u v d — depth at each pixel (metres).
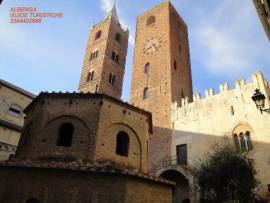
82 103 20.50
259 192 28.77
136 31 63.44
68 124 20.00
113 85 58.72
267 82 36.75
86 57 63.72
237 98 37.00
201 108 40.28
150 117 23.66
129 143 20.72
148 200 16.73
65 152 18.41
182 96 50.22
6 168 16.33
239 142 33.84
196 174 30.66
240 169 25.58
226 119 36.47
